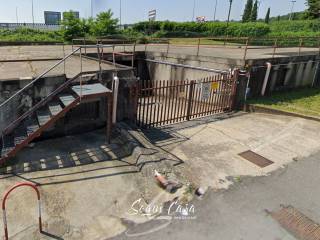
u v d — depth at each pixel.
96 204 6.09
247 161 7.98
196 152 8.38
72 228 5.40
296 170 7.60
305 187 6.86
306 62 15.96
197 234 5.32
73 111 9.05
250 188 6.73
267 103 12.82
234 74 11.97
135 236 5.25
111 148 8.45
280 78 14.73
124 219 5.68
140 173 7.20
